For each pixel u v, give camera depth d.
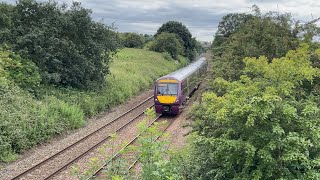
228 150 7.73
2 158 13.90
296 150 7.02
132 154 14.03
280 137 7.30
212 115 8.79
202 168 9.20
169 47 69.62
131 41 77.88
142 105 27.77
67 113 19.66
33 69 20.80
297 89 9.16
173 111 24.36
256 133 7.46
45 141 16.88
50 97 20.75
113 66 39.66
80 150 15.76
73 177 12.45
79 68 24.17
